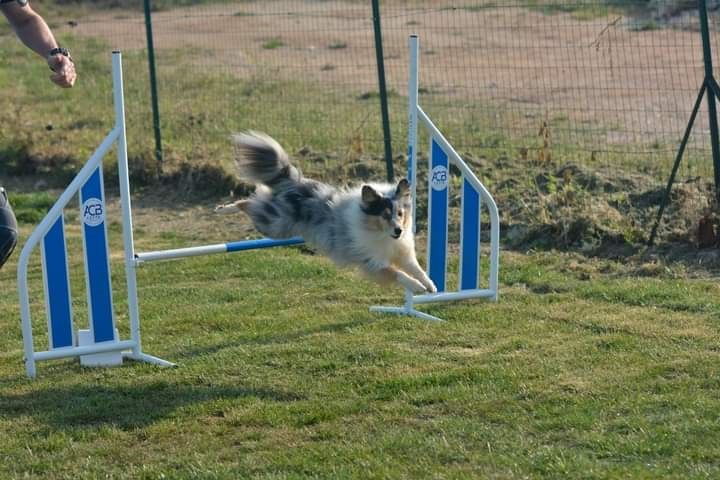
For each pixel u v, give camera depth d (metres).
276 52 27.95
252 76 22.52
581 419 6.83
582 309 9.57
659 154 14.63
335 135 16.84
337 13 31.91
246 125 17.62
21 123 18.44
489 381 7.69
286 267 11.46
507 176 13.94
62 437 6.96
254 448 6.65
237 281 11.10
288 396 7.64
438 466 6.18
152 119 17.70
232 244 9.38
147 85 22.44
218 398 7.60
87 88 22.66
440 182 9.95
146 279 11.29
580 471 6.00
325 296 10.40
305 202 9.51
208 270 11.52
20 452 6.73
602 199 12.57
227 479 6.14
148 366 8.45
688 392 7.29
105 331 8.54
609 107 18.56
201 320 9.68
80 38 31.22
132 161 15.99
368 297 10.30
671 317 9.17
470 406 7.20
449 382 7.73
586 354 8.26
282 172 9.73
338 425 6.98
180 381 8.04
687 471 5.95
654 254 11.18
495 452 6.38
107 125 18.70
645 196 12.55
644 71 21.69
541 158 14.27
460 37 28.70
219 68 24.97
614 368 7.88
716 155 11.56
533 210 12.51
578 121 17.48
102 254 8.45
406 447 6.49
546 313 9.49
